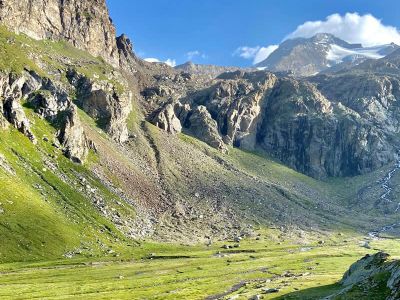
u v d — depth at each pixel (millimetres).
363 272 135875
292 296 138125
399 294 94875
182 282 188375
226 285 180625
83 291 165375
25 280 177875
